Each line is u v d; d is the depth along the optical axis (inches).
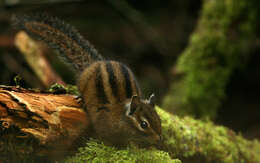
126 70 308.0
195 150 325.1
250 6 562.6
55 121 243.0
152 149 283.7
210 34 571.5
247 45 590.6
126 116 283.9
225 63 577.6
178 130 324.8
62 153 244.8
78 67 340.8
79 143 257.3
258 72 802.8
